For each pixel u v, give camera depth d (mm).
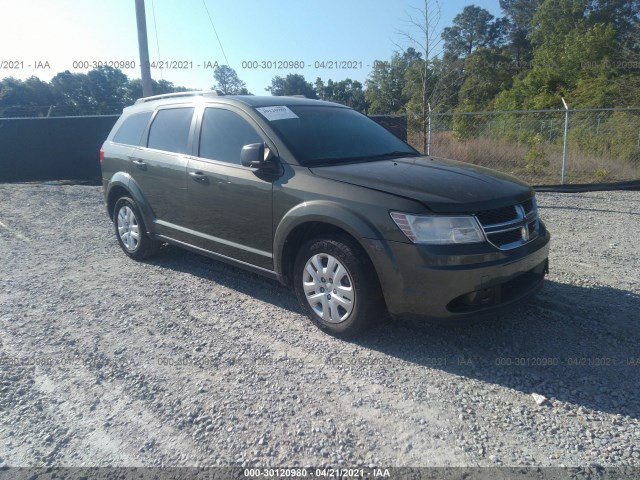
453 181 3838
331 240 3834
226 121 4809
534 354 3721
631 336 3965
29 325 4270
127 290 5070
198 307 4625
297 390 3281
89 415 3051
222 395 3234
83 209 9344
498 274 3531
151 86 10508
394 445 2771
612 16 42969
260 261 4438
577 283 5086
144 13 10141
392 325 4191
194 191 4914
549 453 2697
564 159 11414
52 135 12719
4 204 9773
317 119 4871
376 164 4273
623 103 21859
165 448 2760
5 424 2977
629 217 8008
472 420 2979
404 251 3461
